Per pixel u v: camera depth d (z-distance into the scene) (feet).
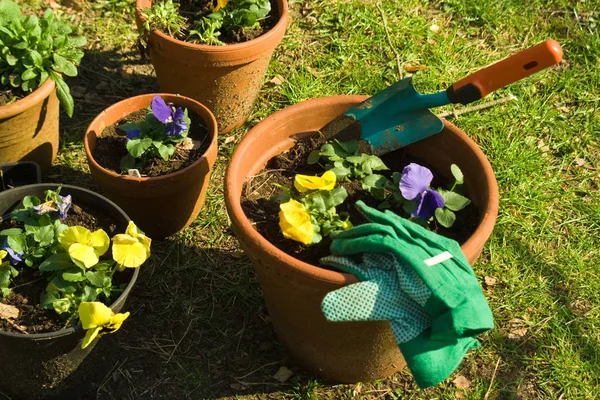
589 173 4.02
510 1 4.88
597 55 4.60
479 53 4.61
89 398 3.05
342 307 2.52
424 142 3.16
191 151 3.45
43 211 2.91
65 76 4.24
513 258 3.63
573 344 3.33
